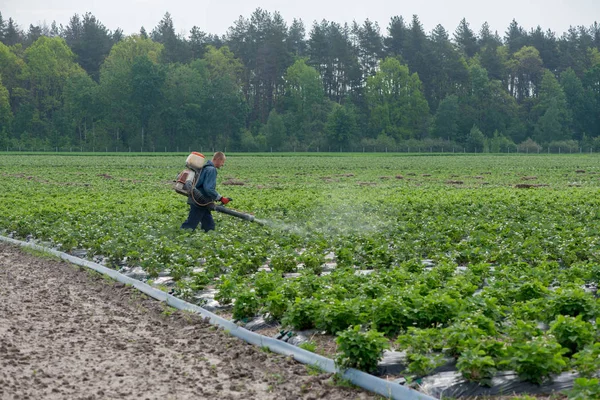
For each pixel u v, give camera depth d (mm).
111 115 133500
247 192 34562
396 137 144500
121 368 8086
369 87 149375
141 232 17500
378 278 11445
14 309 10797
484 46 183750
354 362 7949
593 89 159875
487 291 10391
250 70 163000
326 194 32688
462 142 139375
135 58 132625
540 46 181625
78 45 166625
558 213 22406
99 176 49531
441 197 29141
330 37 168375
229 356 8734
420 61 159375
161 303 11531
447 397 7293
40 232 18312
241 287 11133
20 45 160500
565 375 7613
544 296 10461
